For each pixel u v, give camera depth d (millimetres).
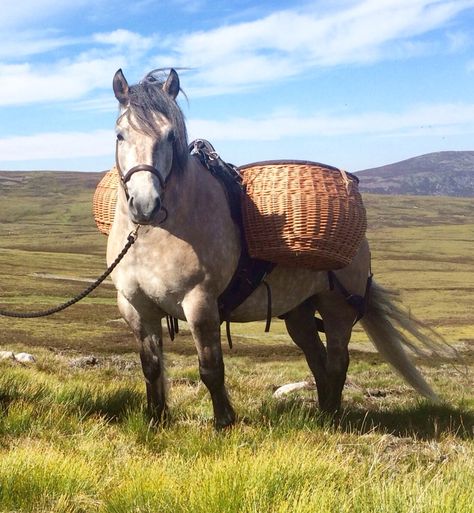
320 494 4000
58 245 139000
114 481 4621
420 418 8391
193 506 3947
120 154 6043
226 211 6688
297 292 7637
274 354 31891
